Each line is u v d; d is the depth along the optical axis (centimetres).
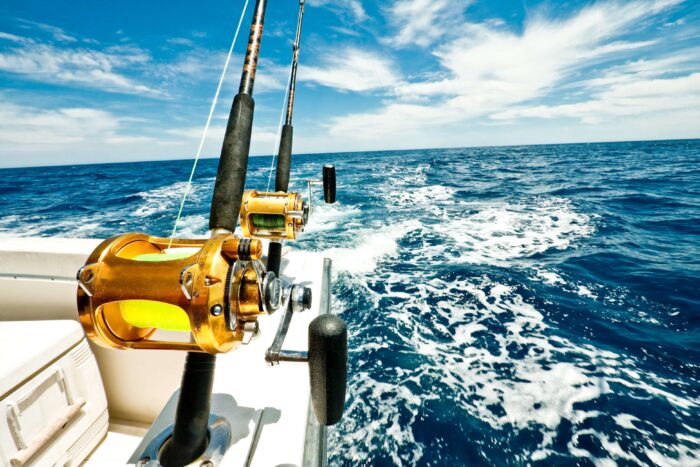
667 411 266
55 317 132
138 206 1242
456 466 228
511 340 359
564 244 657
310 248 646
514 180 1639
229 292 59
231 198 81
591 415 263
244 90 89
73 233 864
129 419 139
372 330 381
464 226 793
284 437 91
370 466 228
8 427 86
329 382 64
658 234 726
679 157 2912
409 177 1808
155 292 57
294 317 153
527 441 244
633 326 383
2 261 132
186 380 72
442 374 309
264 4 95
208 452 79
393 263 569
